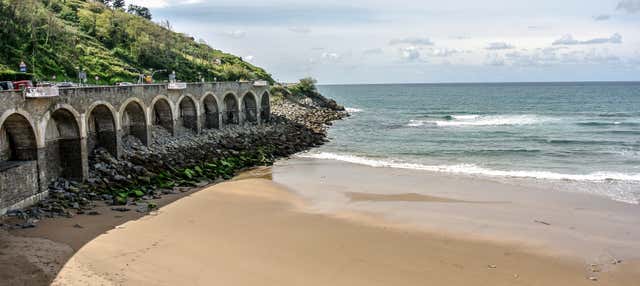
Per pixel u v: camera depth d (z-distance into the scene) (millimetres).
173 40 106062
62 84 45156
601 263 25094
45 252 23984
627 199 37500
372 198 37875
